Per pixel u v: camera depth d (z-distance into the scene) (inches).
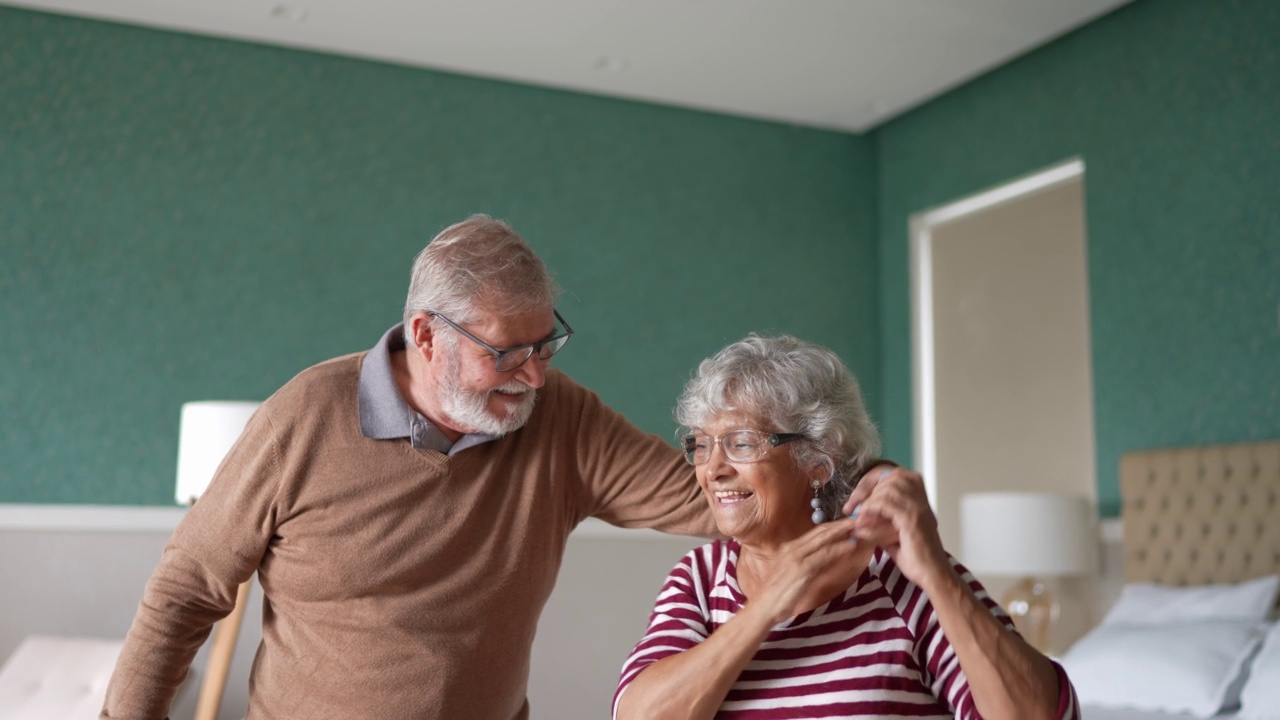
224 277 228.4
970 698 53.9
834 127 284.5
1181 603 172.7
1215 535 181.5
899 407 273.0
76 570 170.9
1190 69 204.8
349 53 241.3
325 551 71.5
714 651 55.1
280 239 233.0
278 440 71.2
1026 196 244.4
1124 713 150.2
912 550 53.5
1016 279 245.8
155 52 227.9
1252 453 178.1
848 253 282.4
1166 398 203.8
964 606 52.7
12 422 213.0
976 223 257.9
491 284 68.6
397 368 76.2
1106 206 219.5
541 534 75.9
